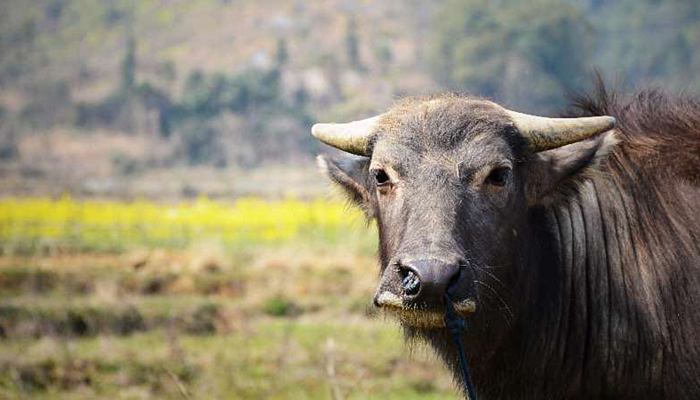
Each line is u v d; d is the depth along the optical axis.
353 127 20.02
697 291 19.02
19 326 49.72
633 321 19.08
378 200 18.78
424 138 18.41
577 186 19.19
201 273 65.94
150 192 197.88
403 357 43.69
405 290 16.61
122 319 52.72
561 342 19.47
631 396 19.25
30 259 69.75
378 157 18.62
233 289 64.25
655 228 19.38
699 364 18.78
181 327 52.78
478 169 18.08
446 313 16.66
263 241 94.56
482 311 18.17
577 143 19.02
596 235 19.53
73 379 41.53
